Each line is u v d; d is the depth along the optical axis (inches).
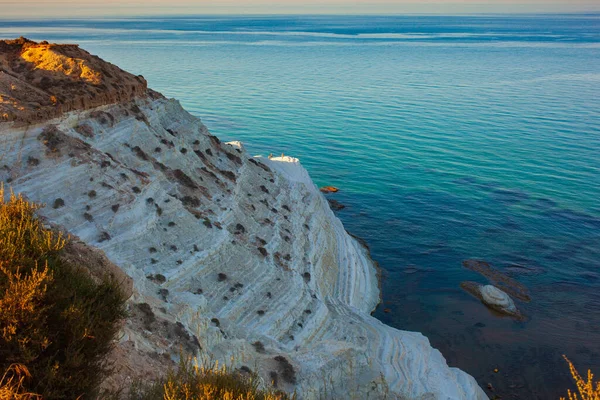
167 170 1278.3
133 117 1299.2
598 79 6801.2
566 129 4205.2
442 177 3063.5
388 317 1679.4
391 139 3919.8
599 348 1526.8
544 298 1792.6
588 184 2930.6
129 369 633.6
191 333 858.8
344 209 2583.7
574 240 2233.0
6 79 1137.4
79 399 469.7
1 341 444.5
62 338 478.0
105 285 560.7
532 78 6953.7
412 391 1072.2
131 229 1045.2
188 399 499.5
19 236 532.4
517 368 1438.2
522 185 2915.8
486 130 4188.0
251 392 534.9
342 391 1018.7
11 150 1023.6
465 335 1585.9
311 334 1163.3
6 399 411.8
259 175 1667.1
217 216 1273.4
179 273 1050.1
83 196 1035.9
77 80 1234.0
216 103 5128.0
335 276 1631.4
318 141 3850.9
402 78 7027.6
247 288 1147.9
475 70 7800.2
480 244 2202.3
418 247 2180.1
